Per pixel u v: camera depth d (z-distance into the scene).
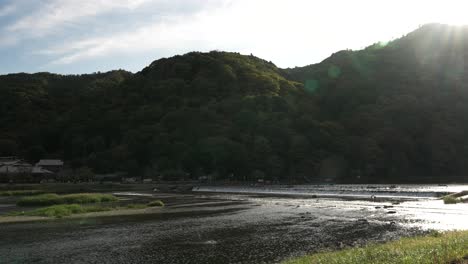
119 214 47.44
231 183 111.75
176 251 27.69
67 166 147.12
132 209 52.34
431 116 136.88
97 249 28.67
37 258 26.28
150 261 25.19
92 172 134.62
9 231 36.16
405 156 128.00
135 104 182.25
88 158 144.50
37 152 156.50
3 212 50.56
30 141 163.62
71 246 29.75
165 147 139.75
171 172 124.12
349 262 17.33
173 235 33.62
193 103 169.88
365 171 124.62
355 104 164.25
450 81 156.12
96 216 45.72
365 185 90.19
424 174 127.38
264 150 128.75
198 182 116.44
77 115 177.75
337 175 123.88
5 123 175.00
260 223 39.06
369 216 41.38
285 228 35.81
